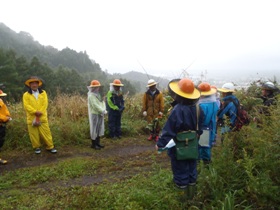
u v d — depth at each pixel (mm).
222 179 4008
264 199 3510
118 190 4516
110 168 5828
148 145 7805
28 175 5480
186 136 3691
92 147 7457
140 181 4855
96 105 7062
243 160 4199
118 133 8539
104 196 4273
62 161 6359
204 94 4738
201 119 3875
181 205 3842
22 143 7352
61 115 9398
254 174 3990
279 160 3674
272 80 8266
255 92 7938
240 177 4105
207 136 4785
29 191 4789
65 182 5176
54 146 7453
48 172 5602
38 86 6809
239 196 3848
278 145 3748
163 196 4098
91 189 4590
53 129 8055
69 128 8109
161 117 8180
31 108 6531
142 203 3975
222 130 5105
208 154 4887
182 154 3668
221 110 5141
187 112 3691
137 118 10234
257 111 5332
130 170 5688
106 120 8984
